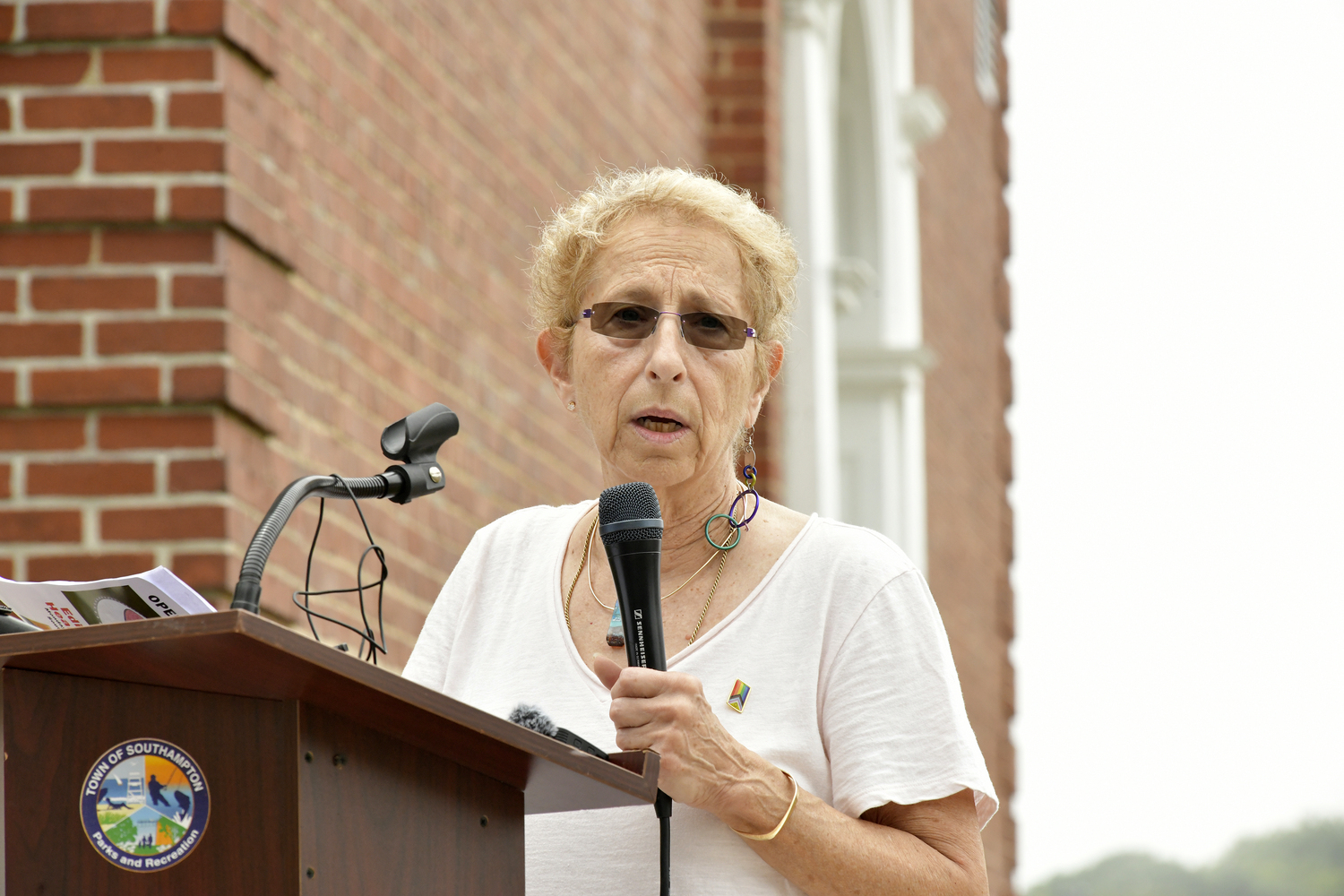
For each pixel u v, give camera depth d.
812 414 10.23
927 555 13.19
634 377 3.04
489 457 6.76
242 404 5.09
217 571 4.95
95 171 5.12
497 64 7.13
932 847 2.82
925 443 13.38
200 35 5.17
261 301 5.29
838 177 12.86
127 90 5.16
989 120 16.12
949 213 14.62
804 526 3.11
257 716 2.18
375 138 6.10
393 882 2.26
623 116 8.55
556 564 3.19
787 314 3.27
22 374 5.04
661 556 3.11
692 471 3.04
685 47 9.59
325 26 5.79
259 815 2.16
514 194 7.20
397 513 6.02
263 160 5.35
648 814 2.90
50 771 2.09
